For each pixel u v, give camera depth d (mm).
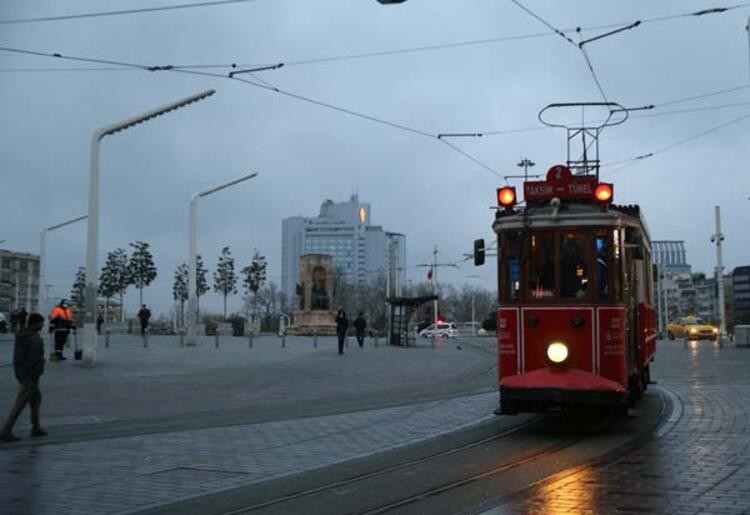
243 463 10164
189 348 36344
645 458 10156
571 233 12516
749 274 138500
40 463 10102
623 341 12375
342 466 10000
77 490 8562
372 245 126375
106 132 24906
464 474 9398
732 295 143375
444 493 8383
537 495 8109
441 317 115438
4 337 46500
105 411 15297
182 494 8398
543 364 12398
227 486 8797
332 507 7793
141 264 83250
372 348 38938
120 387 19328
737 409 14914
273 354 32344
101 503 7973
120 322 79000
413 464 10094
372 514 7480
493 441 11906
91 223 24641
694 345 48656
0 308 127062
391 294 94562
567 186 12820
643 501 7738
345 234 126375
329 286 62469
